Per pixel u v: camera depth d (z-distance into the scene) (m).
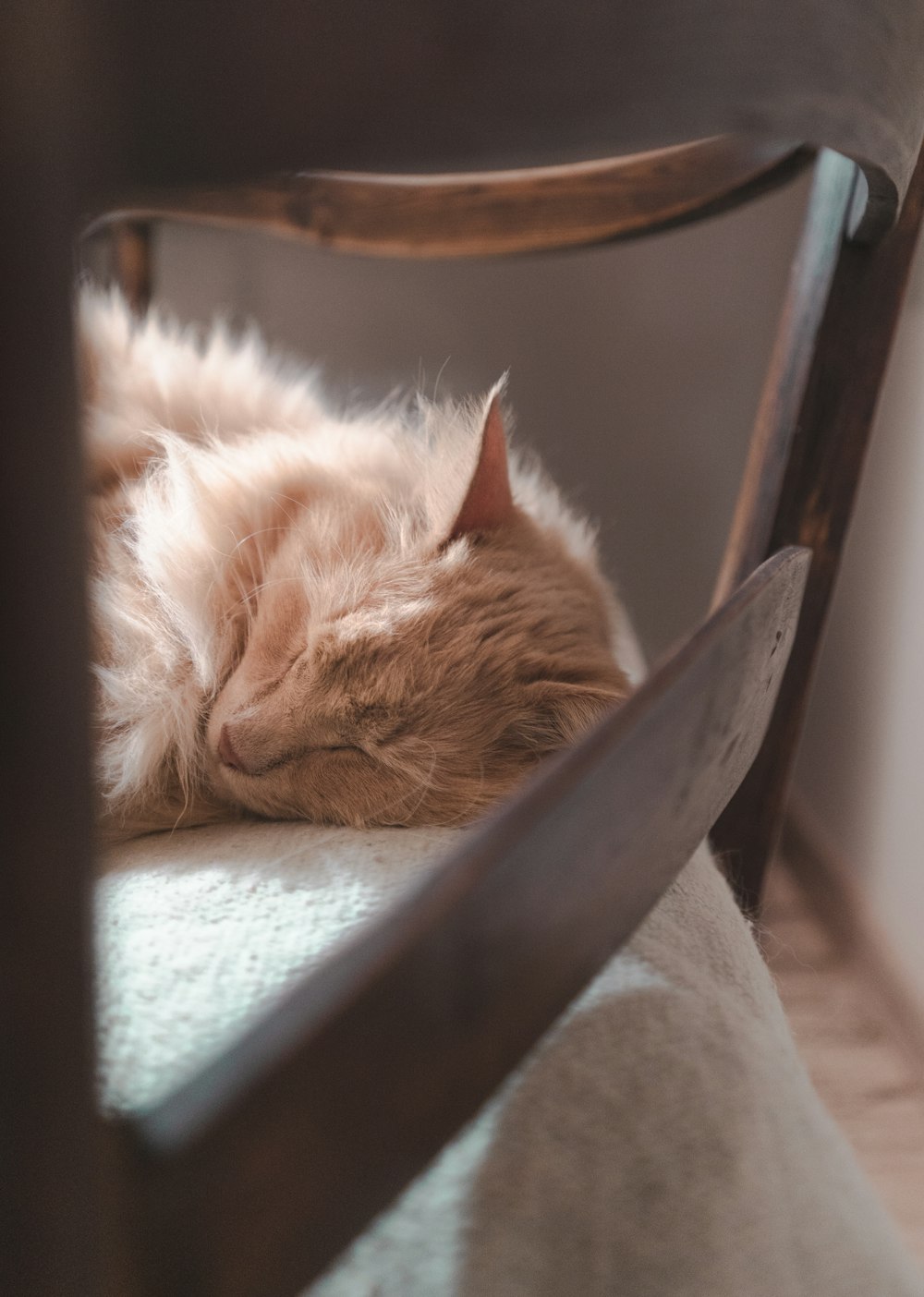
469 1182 0.48
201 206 1.31
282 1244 0.33
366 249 1.34
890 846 1.58
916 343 1.58
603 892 0.44
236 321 2.25
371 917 0.60
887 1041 1.48
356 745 0.87
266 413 1.24
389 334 2.30
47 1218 0.28
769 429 1.07
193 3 0.25
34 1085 0.27
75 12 0.23
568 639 0.99
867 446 1.03
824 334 1.00
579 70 0.34
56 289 0.24
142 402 1.14
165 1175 0.29
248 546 0.98
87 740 0.27
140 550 0.92
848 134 0.53
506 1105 0.50
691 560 2.43
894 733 1.60
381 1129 0.35
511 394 2.35
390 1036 0.34
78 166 0.24
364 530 0.96
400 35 0.29
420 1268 0.45
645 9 0.35
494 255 1.33
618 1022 0.55
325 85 0.28
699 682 0.48
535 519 1.14
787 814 2.02
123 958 0.54
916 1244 1.11
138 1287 0.30
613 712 0.44
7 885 0.26
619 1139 0.50
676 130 0.39
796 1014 1.53
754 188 1.17
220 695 0.92
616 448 2.39
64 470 0.25
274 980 0.53
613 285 2.29
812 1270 0.50
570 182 1.25
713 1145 0.51
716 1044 0.56
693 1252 0.48
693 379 2.33
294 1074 0.31
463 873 0.35
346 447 1.11
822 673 1.92
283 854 0.72
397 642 0.87
